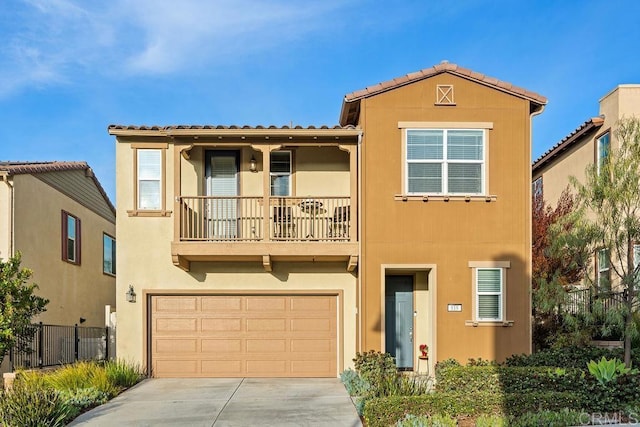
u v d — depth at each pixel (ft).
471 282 47.14
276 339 49.24
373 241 47.16
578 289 46.62
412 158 47.80
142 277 48.96
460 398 33.27
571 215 40.45
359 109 48.70
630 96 53.47
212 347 49.08
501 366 40.93
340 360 48.91
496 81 47.93
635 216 38.86
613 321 38.14
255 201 50.72
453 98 48.08
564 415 32.14
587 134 59.11
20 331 43.29
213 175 52.03
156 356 48.85
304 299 49.78
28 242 53.93
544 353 44.09
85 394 38.06
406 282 50.47
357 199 47.91
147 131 48.65
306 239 47.24
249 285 49.52
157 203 49.57
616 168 38.63
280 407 36.76
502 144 48.08
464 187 47.85
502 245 47.44
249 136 47.55
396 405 32.12
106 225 77.77
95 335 66.28
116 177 49.24
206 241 47.32
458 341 46.60
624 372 35.58
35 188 55.67
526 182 47.98
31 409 31.12
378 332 46.57
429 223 47.44
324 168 52.13
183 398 39.83
